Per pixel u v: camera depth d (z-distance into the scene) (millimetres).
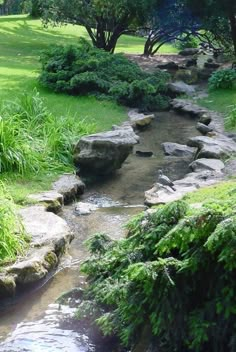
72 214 7164
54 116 10344
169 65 19141
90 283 4898
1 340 4578
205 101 13828
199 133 11359
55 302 5055
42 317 4902
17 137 8336
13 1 37781
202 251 3793
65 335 4594
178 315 3842
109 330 4191
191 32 20891
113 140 8578
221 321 3736
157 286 3812
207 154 8906
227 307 3654
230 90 14719
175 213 4227
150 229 4289
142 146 10414
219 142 9570
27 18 31250
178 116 13000
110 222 6879
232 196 4340
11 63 17609
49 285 5461
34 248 5703
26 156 8172
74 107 12203
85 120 11070
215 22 18328
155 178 8609
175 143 10312
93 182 8438
